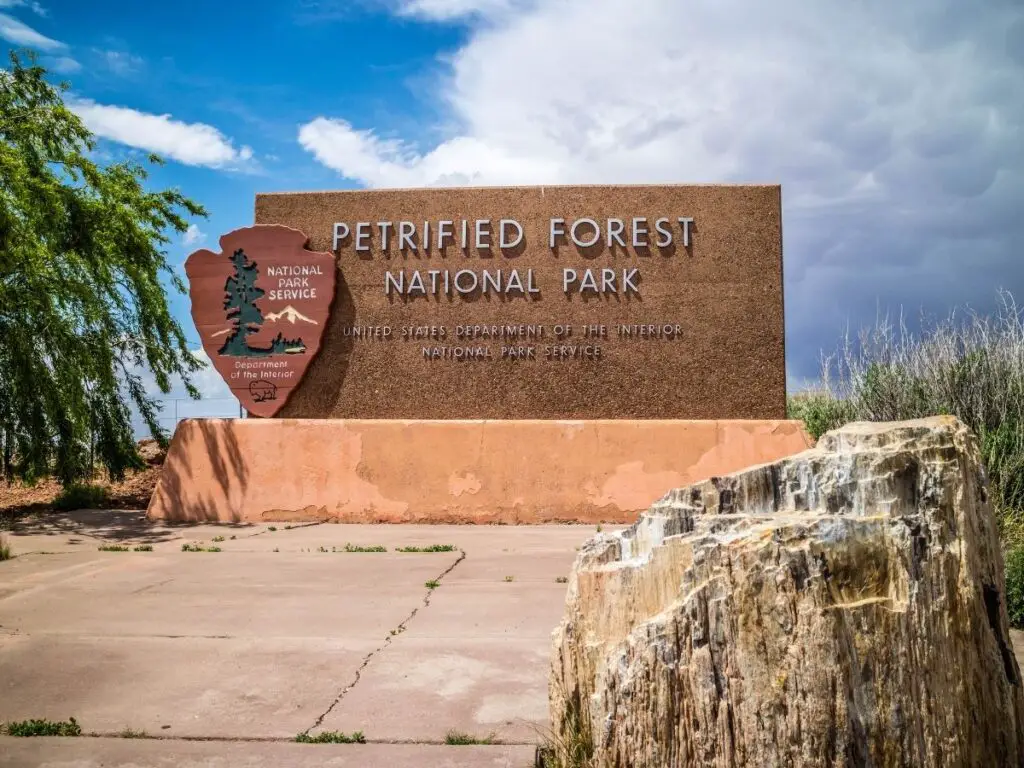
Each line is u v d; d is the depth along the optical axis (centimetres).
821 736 227
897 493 249
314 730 383
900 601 237
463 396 1280
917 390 1063
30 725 387
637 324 1273
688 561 271
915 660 233
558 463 1196
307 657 495
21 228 1125
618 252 1284
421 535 1058
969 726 238
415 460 1212
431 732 378
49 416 1180
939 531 243
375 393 1291
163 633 552
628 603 300
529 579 739
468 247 1304
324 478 1219
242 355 1302
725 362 1260
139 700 424
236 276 1315
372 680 452
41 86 1315
